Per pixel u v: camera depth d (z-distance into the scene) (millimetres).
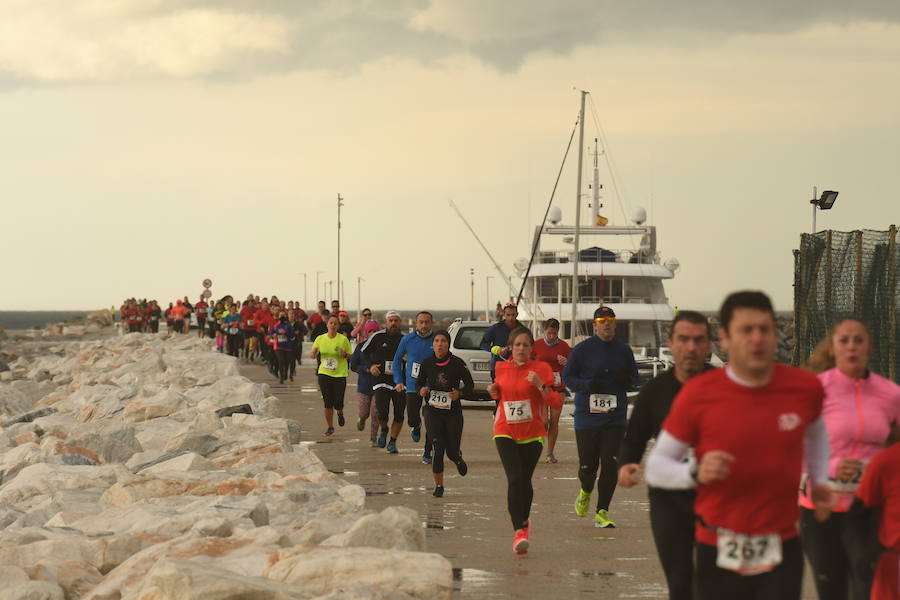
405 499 38031
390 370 53000
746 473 14688
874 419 18938
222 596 20062
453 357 38594
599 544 30047
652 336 125812
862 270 51625
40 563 24438
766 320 14391
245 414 56844
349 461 48562
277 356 98750
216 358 106000
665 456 15086
